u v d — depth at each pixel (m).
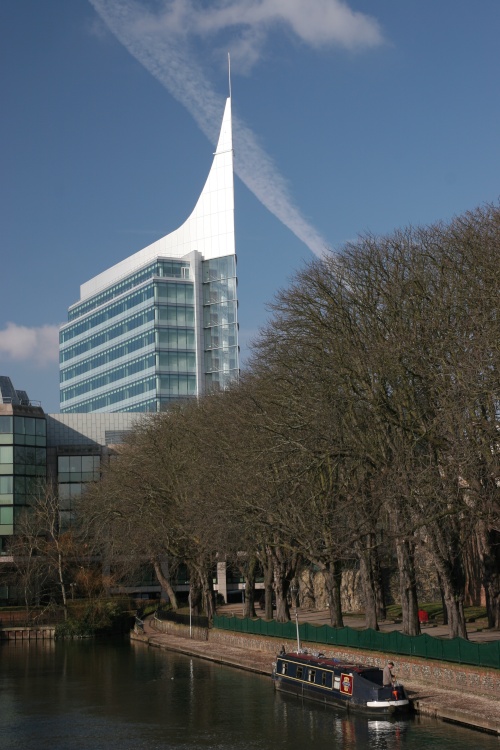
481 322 45.41
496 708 40.38
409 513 51.31
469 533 50.72
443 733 39.44
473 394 44.00
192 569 95.12
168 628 95.94
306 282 57.50
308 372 54.78
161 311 161.00
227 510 64.38
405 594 52.91
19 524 115.00
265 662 63.88
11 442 122.44
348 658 55.50
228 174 167.88
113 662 74.75
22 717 50.53
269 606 80.38
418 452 51.88
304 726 44.00
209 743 41.84
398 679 49.78
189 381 160.12
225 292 165.00
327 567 62.09
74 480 131.25
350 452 52.03
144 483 84.94
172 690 57.19
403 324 50.59
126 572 104.44
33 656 82.56
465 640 44.38
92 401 182.38
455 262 50.62
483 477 45.62
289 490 59.44
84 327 187.88
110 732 45.44
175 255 172.62
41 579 114.38
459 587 50.62
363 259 56.09
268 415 58.66
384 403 49.69
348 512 56.12
